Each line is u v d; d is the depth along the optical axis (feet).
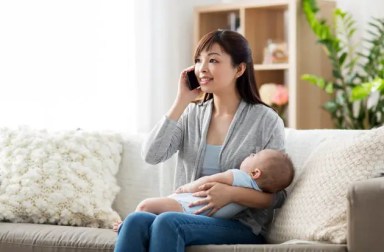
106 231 9.97
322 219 8.48
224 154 9.74
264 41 18.66
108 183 11.27
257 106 9.88
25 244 9.92
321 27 16.93
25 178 10.93
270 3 17.67
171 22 18.17
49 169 11.00
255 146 9.71
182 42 18.98
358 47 17.94
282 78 19.02
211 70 9.74
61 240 9.73
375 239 7.66
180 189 9.59
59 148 11.25
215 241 9.00
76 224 10.89
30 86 15.10
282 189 9.49
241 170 9.48
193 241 8.79
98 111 16.31
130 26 17.03
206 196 9.27
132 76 17.04
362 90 16.01
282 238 9.12
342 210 8.42
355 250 7.77
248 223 9.43
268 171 9.30
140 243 8.61
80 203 10.83
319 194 8.77
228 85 9.84
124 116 16.87
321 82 16.81
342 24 18.07
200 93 10.10
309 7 17.03
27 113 15.03
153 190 11.28
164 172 11.21
